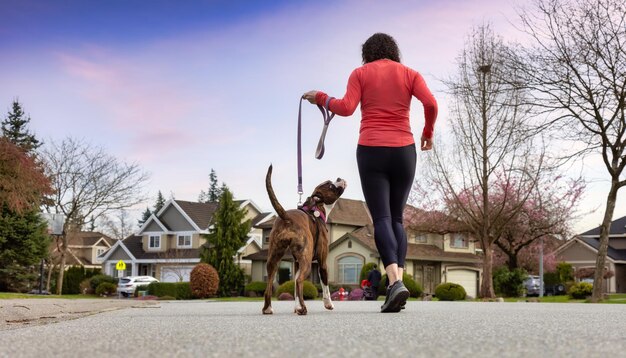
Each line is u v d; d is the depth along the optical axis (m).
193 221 53.00
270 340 2.73
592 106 20.27
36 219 40.53
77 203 42.25
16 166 25.98
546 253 39.75
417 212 33.31
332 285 40.06
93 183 42.28
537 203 31.73
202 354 2.24
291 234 5.49
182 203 54.94
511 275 32.50
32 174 26.59
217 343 2.62
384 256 5.50
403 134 5.63
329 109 5.76
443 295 27.08
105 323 4.33
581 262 52.09
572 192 31.45
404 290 5.39
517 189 29.92
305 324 3.82
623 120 19.91
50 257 44.34
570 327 3.47
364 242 39.81
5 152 25.66
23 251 40.00
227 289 40.62
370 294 27.94
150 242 55.06
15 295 25.33
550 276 47.97
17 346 2.56
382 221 5.55
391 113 5.64
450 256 41.62
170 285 38.41
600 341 2.64
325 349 2.35
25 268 41.84
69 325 4.14
